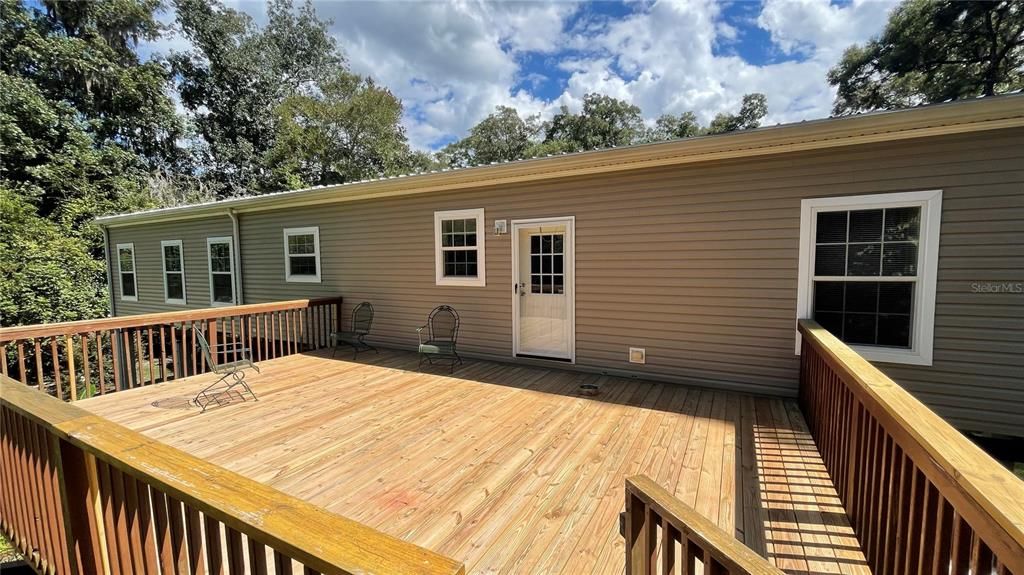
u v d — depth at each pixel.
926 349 3.45
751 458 2.86
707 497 2.39
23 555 1.96
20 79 12.31
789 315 3.96
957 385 3.38
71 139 13.23
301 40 21.50
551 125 26.67
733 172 4.09
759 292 4.07
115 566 1.37
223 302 8.55
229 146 18.91
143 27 16.02
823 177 3.73
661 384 4.54
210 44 18.25
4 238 9.26
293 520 0.88
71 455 1.42
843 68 16.59
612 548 1.98
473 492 2.48
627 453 2.95
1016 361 3.21
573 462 2.83
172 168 17.45
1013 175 3.14
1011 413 3.24
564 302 5.24
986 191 3.22
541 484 2.56
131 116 15.68
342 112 19.80
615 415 3.66
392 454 2.98
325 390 4.47
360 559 0.75
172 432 3.40
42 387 4.13
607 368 4.92
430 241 6.07
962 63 13.33
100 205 12.80
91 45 14.48
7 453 2.00
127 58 15.80
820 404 2.93
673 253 4.43
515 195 5.35
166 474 1.10
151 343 4.91
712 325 4.31
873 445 1.80
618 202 4.69
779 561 1.89
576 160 4.34
